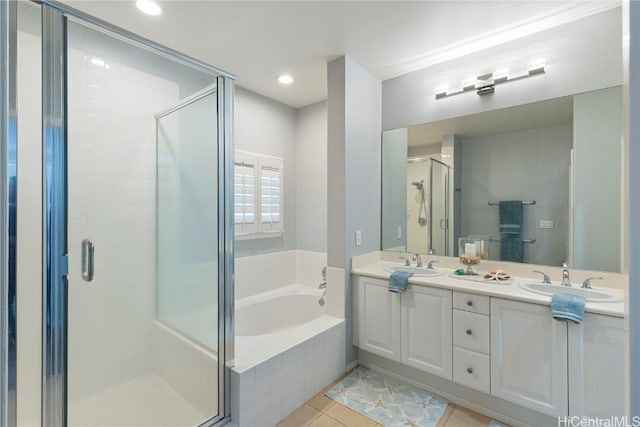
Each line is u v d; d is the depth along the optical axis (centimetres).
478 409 199
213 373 186
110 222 216
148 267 234
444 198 259
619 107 191
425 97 266
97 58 209
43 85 154
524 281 212
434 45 233
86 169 205
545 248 216
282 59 251
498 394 183
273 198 330
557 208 212
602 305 158
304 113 354
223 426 172
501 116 232
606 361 152
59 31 154
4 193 56
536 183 219
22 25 161
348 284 250
